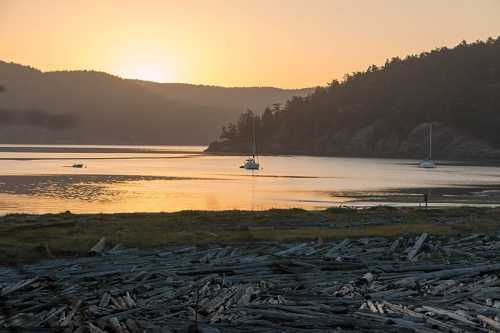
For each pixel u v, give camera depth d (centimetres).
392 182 10425
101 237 2789
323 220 3747
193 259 2312
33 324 1474
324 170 14600
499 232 3131
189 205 6619
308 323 1488
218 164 17050
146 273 2006
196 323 1451
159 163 17162
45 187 8756
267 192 8300
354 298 1730
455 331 1427
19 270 2100
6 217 3650
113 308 1623
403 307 1619
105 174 11938
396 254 2452
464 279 1958
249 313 1566
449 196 7719
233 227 3347
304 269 2106
